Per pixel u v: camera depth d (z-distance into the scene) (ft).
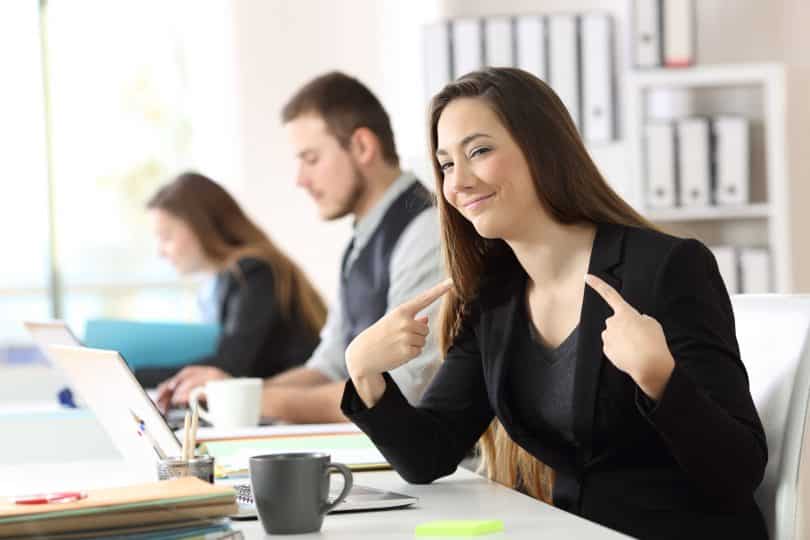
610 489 6.01
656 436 5.99
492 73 6.34
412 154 18.61
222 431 8.43
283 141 18.99
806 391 6.07
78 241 19.45
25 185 19.19
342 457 6.97
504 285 6.70
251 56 18.92
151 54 19.47
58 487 6.54
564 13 17.83
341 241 19.11
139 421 5.77
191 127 19.60
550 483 6.75
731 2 17.29
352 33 19.02
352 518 5.15
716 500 5.84
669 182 15.96
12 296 19.17
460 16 18.21
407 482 6.37
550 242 6.34
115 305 19.66
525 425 6.45
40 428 9.39
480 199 6.25
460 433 6.75
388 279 10.93
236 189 18.92
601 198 6.38
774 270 15.80
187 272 14.90
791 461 6.00
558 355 6.25
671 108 17.26
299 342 14.17
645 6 16.01
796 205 17.10
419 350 6.13
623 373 5.93
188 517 4.08
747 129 15.96
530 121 6.22
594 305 6.05
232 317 14.05
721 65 16.79
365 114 11.23
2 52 18.95
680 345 5.78
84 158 19.40
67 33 19.19
